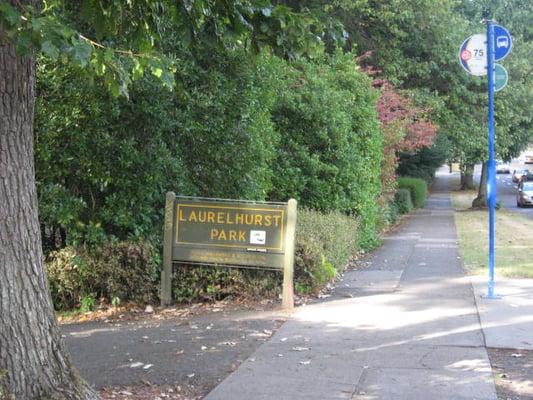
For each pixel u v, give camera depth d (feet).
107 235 27.35
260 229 26.81
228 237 27.04
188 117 28.30
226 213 27.04
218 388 17.06
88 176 26.35
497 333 22.11
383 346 20.83
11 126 13.14
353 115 47.52
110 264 26.45
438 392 16.62
